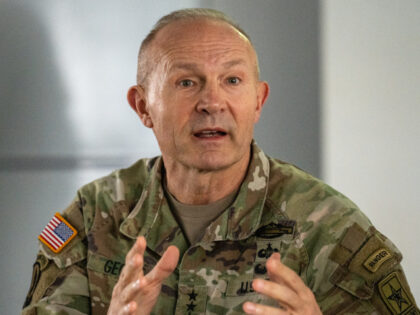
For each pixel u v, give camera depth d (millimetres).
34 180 6000
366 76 4574
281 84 5109
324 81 4727
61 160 6016
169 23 2303
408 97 4457
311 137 5016
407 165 4492
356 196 4605
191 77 2195
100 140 6012
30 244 5922
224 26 2262
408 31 4441
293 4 5070
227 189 2354
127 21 5871
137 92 2484
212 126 2170
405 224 4480
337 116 4652
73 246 2473
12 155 6004
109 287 2373
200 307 2205
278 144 5105
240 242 2275
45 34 5934
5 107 5992
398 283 2137
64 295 2377
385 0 4496
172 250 1894
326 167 4703
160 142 2336
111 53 5926
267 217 2309
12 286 5824
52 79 5980
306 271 2193
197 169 2268
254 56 2324
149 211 2434
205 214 2369
